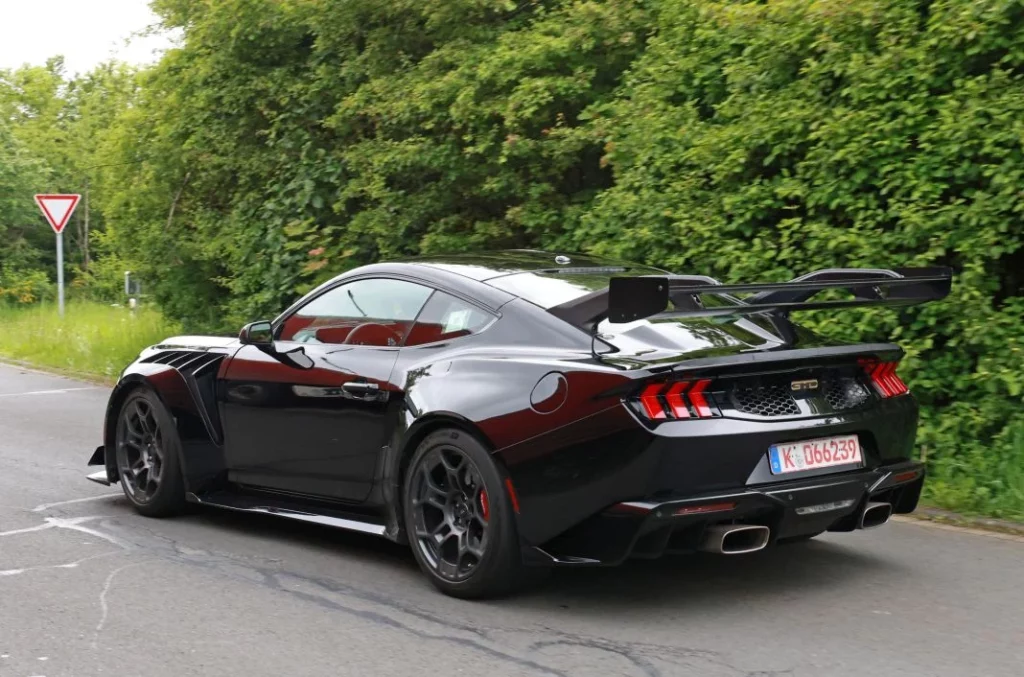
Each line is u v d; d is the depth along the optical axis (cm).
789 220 798
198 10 1317
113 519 632
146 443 637
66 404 1180
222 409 599
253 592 487
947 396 746
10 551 561
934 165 730
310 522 546
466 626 436
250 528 609
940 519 614
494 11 1136
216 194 1418
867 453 467
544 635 424
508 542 448
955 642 416
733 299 516
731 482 423
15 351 1728
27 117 3525
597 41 1042
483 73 1043
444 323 504
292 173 1250
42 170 3036
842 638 420
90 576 515
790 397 445
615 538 419
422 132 1157
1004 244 707
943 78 748
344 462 532
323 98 1245
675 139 905
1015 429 675
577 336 455
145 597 481
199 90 1331
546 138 1060
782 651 405
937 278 495
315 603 470
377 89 1140
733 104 884
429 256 566
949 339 743
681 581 495
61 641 425
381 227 1136
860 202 762
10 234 3048
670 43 968
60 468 800
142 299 1814
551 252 580
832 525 474
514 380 451
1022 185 688
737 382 432
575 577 502
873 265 743
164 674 389
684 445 411
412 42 1201
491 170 1095
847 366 466
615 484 416
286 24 1255
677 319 477
